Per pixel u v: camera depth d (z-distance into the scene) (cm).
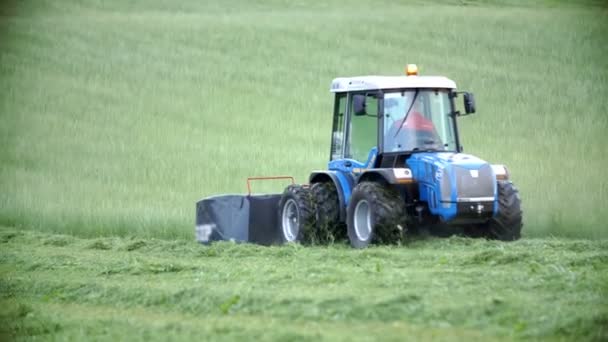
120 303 3722
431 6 16812
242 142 9962
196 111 11419
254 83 12488
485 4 17012
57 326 3391
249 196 5581
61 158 9450
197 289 3672
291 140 10050
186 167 8688
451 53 13250
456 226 5253
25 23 15300
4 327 3425
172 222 6150
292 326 3145
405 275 3841
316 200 5397
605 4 16662
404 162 5269
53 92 12156
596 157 8575
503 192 5097
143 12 16462
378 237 5025
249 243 5456
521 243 4953
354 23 15162
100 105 11719
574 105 10950
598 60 12631
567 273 3834
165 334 3138
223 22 15375
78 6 16788
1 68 13012
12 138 10350
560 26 14312
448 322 3120
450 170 4981
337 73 12731
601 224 5641
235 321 3259
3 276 4481
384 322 3150
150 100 11894
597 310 3188
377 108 5275
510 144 9312
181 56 13600
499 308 3225
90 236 6241
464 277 3816
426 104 5328
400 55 13275
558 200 6291
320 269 4084
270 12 16450
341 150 5562
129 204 6981
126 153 9588
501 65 12612
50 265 4731
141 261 4725
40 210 6725
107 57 13562
